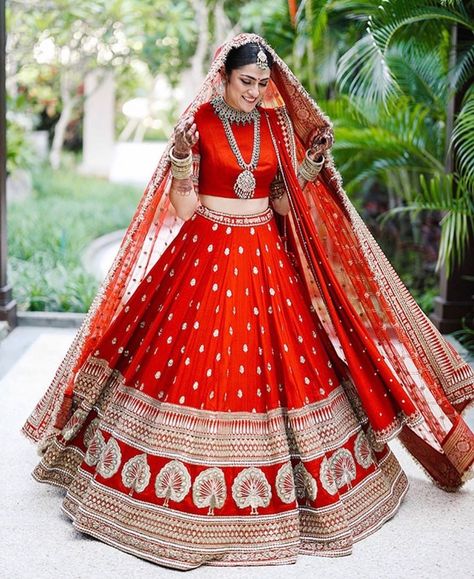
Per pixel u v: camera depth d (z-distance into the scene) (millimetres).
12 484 4047
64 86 13562
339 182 3877
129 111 17016
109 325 3840
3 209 6363
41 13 10656
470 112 5570
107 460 3617
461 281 6465
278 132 3834
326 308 3832
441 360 4035
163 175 3641
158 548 3455
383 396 3828
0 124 6223
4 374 5566
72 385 3783
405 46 6348
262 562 3467
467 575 3414
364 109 6965
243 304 3676
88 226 10148
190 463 3516
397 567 3463
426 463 4098
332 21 7594
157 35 12008
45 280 7293
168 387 3609
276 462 3566
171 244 3797
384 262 3971
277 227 4012
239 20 10789
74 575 3355
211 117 3727
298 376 3674
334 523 3570
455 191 6297
